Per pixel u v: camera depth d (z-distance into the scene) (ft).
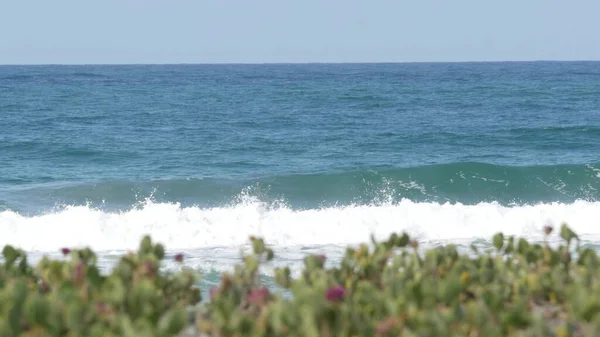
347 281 55.21
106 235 161.79
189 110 638.12
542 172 257.75
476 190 249.55
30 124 507.71
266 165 339.16
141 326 41.60
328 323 43.24
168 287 55.42
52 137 430.20
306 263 57.98
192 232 164.96
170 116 580.71
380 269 58.70
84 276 53.06
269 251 59.67
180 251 148.36
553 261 59.93
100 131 468.34
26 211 213.46
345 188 248.32
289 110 646.33
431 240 166.91
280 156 369.09
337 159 360.69
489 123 534.78
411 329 44.27
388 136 450.30
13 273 57.72
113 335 40.86
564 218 183.73
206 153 375.66
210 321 48.73
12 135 437.58
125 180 249.55
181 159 355.15
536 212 185.06
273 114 606.96
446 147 405.80
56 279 55.42
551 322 52.85
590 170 260.21
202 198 236.84
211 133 464.24
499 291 53.06
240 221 171.01
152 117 570.05
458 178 254.68
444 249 62.08
